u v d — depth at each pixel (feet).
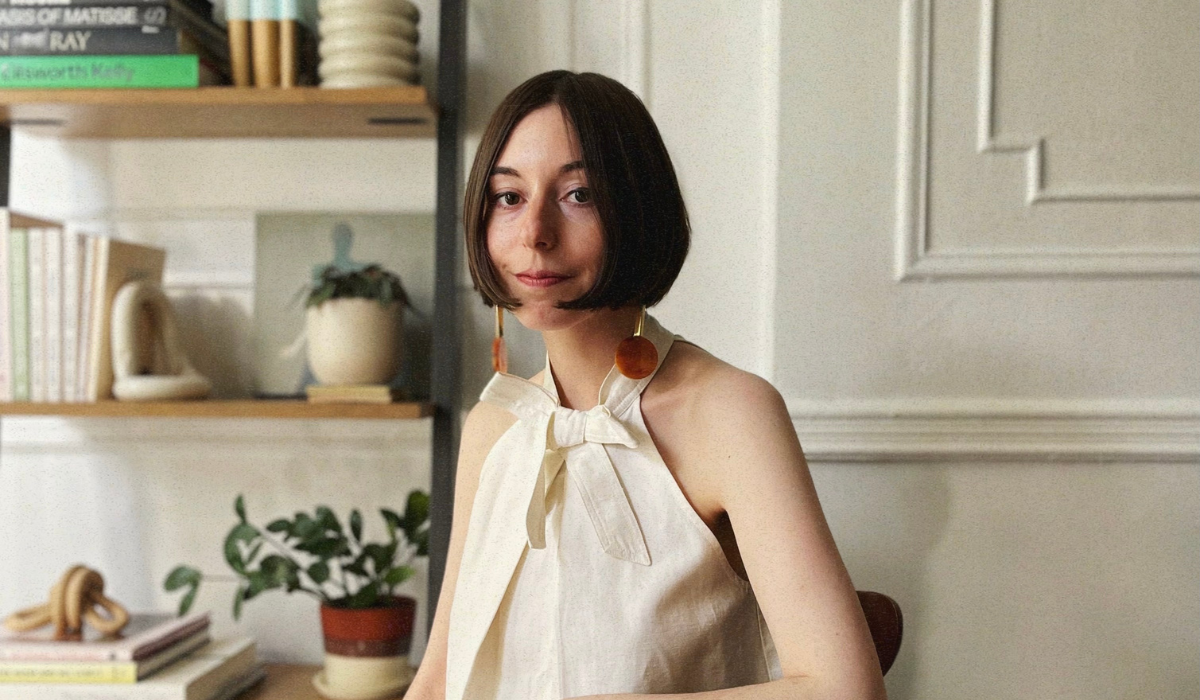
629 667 2.60
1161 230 4.52
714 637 2.65
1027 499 4.58
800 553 2.38
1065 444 4.52
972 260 4.55
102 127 4.81
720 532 2.77
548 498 2.78
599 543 2.70
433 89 4.98
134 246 4.62
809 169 4.58
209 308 5.06
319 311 4.45
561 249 2.50
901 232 4.56
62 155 5.07
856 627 2.28
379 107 4.30
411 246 4.94
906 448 4.53
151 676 4.13
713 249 4.77
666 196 2.59
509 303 2.63
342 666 4.33
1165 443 4.50
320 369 4.47
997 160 4.56
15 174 5.06
